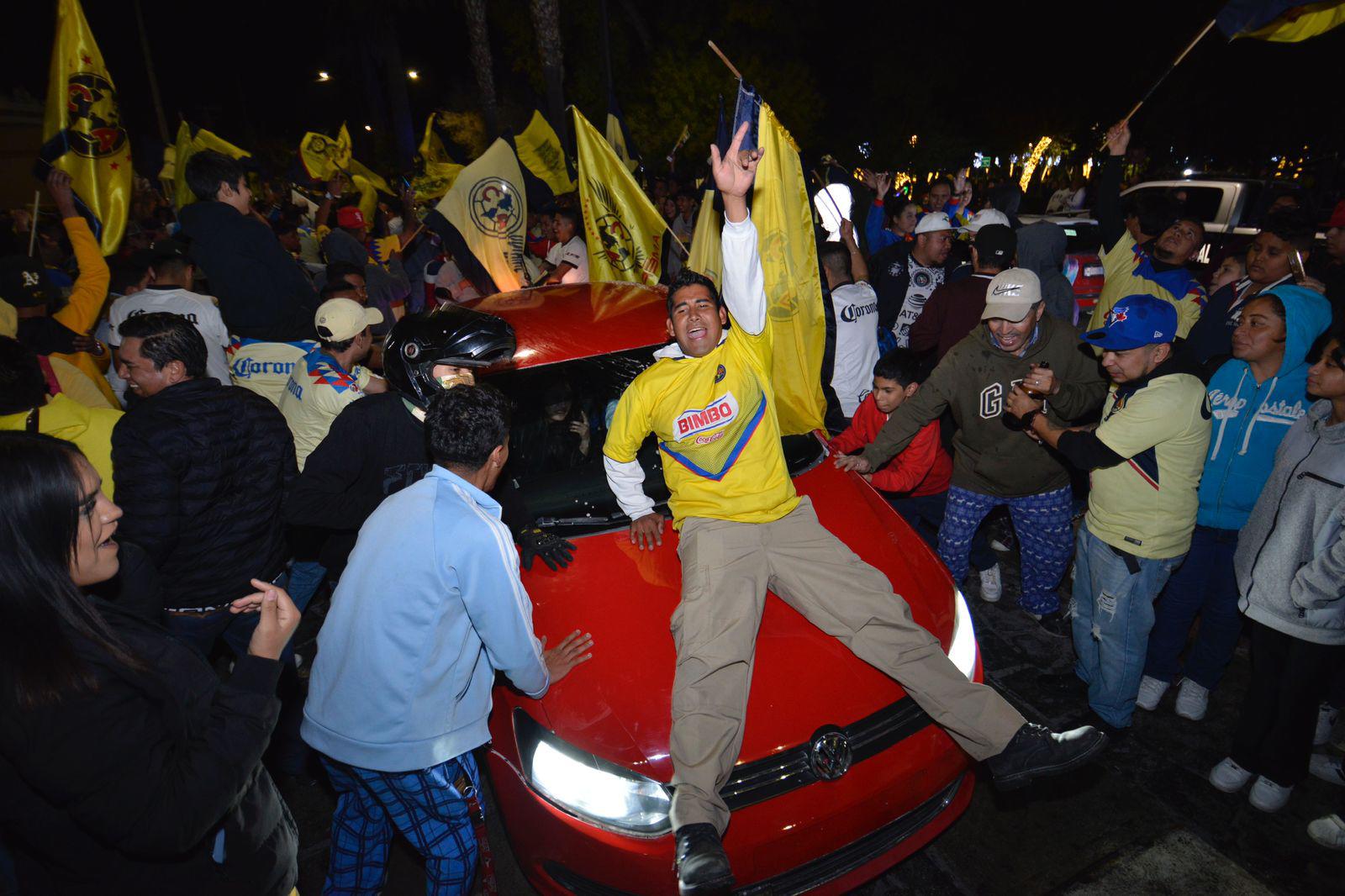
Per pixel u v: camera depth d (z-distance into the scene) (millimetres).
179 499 2787
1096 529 3285
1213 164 20062
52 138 4719
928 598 2928
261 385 4250
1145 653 3334
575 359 3531
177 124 32188
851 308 4609
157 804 1493
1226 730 3547
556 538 3070
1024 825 3061
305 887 2941
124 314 4301
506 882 2936
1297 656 2842
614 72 20641
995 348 3723
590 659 2641
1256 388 3258
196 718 1688
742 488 2820
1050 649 4129
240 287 4328
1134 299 2965
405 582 2080
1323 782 3246
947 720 2506
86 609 1501
